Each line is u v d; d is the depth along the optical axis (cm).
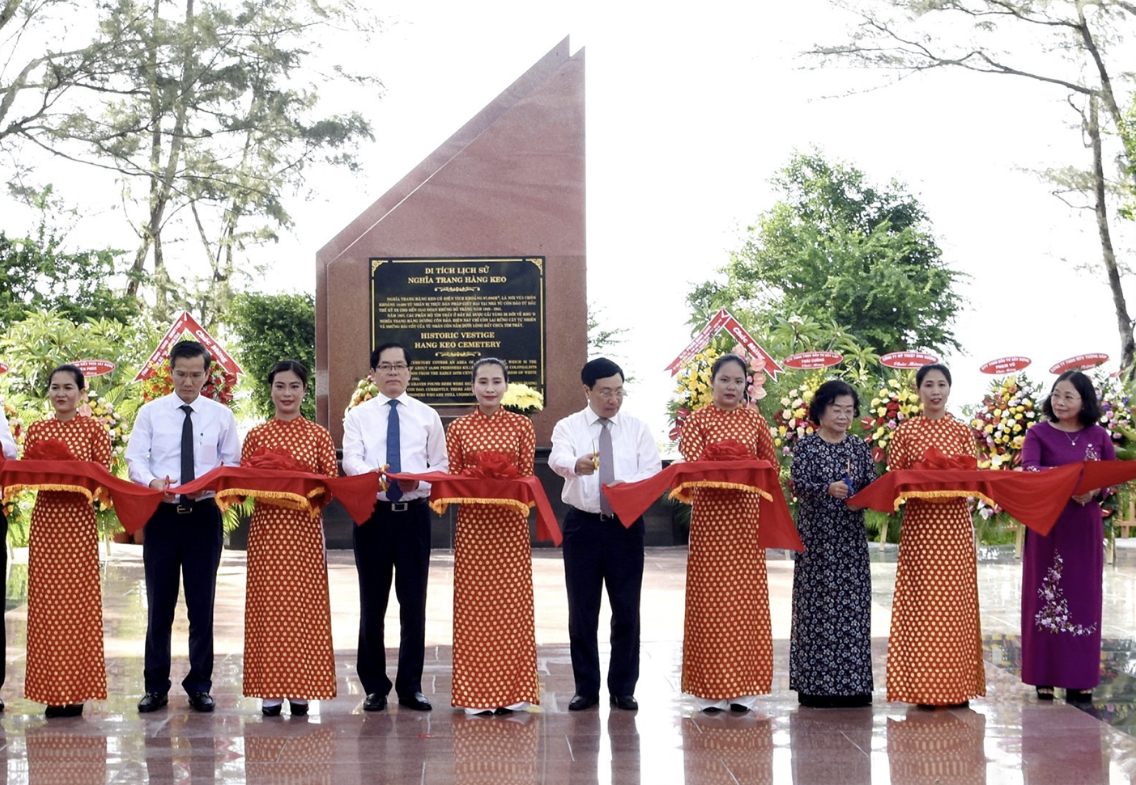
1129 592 1033
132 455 608
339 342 1318
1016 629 843
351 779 489
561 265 1323
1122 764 504
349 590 1048
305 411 2278
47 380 1234
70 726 574
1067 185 2208
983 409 917
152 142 2578
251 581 595
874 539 1467
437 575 1130
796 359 982
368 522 608
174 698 633
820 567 604
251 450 602
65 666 586
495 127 1329
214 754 525
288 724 577
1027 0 2162
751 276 3469
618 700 605
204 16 2334
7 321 2289
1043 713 591
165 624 609
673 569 1175
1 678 616
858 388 1388
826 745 534
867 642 605
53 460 581
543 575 1145
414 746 537
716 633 588
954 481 583
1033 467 621
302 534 592
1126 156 2197
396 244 1322
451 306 1320
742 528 592
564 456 599
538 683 634
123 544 1571
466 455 604
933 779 485
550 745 538
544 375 1320
